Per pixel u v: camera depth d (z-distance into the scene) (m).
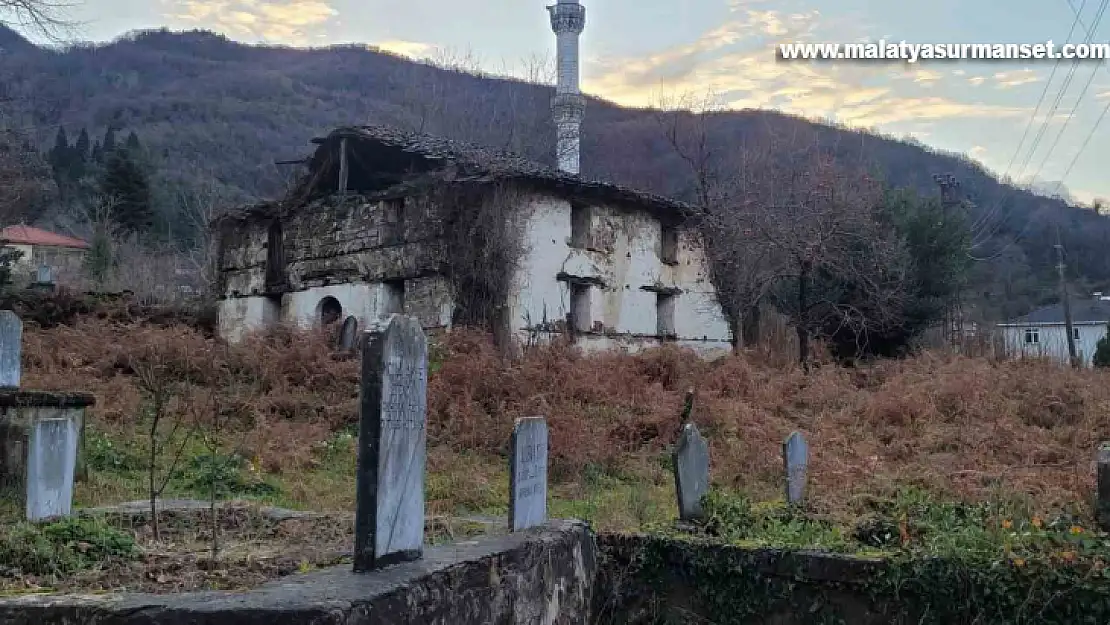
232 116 67.19
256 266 24.16
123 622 4.01
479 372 16.05
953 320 30.59
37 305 22.12
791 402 18.16
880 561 6.13
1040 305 52.78
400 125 39.16
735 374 19.11
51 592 4.63
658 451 13.78
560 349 18.47
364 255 21.16
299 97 71.06
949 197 38.88
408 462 4.99
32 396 9.12
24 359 16.62
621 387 16.78
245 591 4.30
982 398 16.42
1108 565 5.60
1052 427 15.23
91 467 10.62
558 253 20.92
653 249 24.14
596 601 6.83
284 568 5.32
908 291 28.55
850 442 14.56
